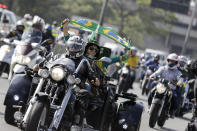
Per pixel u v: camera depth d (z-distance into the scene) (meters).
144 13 147.88
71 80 13.86
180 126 29.73
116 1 146.12
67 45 14.81
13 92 16.48
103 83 16.19
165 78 25.83
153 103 24.77
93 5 144.62
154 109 24.64
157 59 43.69
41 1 122.06
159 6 124.38
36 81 15.67
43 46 18.27
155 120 24.83
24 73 17.50
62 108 13.88
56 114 13.82
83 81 15.01
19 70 23.47
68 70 14.19
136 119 16.98
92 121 16.31
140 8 147.50
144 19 147.62
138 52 77.25
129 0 147.50
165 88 24.84
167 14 148.12
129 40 18.03
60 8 136.38
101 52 19.52
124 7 147.25
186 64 34.25
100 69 16.22
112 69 19.50
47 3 127.69
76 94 14.49
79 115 14.69
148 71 44.31
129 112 17.12
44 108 13.66
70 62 14.44
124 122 16.86
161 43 199.88
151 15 148.25
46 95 13.68
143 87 44.66
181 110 35.66
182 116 36.16
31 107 13.87
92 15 142.50
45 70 13.88
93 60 16.06
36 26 26.38
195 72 18.50
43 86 14.97
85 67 14.93
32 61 25.92
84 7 141.62
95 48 16.09
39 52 26.28
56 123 13.70
